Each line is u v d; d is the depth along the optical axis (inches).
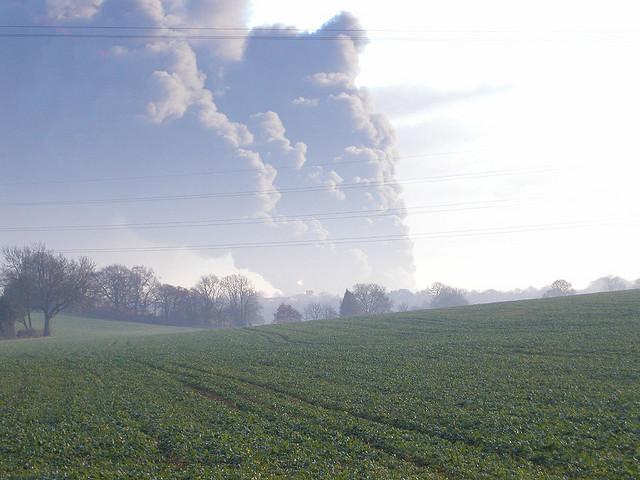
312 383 1405.0
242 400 1235.9
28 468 812.0
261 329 3563.0
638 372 1304.1
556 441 835.4
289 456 812.6
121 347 2714.1
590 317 2354.8
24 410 1224.2
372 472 730.2
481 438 876.0
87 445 912.3
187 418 1078.4
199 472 754.2
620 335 1851.6
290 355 2006.6
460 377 1391.5
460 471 734.5
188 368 1780.3
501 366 1510.8
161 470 776.9
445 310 3654.0
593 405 1040.2
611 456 762.8
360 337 2539.4
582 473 713.0
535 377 1331.2
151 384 1514.5
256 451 841.5
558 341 1844.2
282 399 1233.4
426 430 939.3
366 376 1475.1
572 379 1280.8
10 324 4284.0
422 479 698.2
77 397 1357.0
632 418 940.6
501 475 712.4
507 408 1052.5
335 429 965.2
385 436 901.2
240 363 1846.7
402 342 2225.6
